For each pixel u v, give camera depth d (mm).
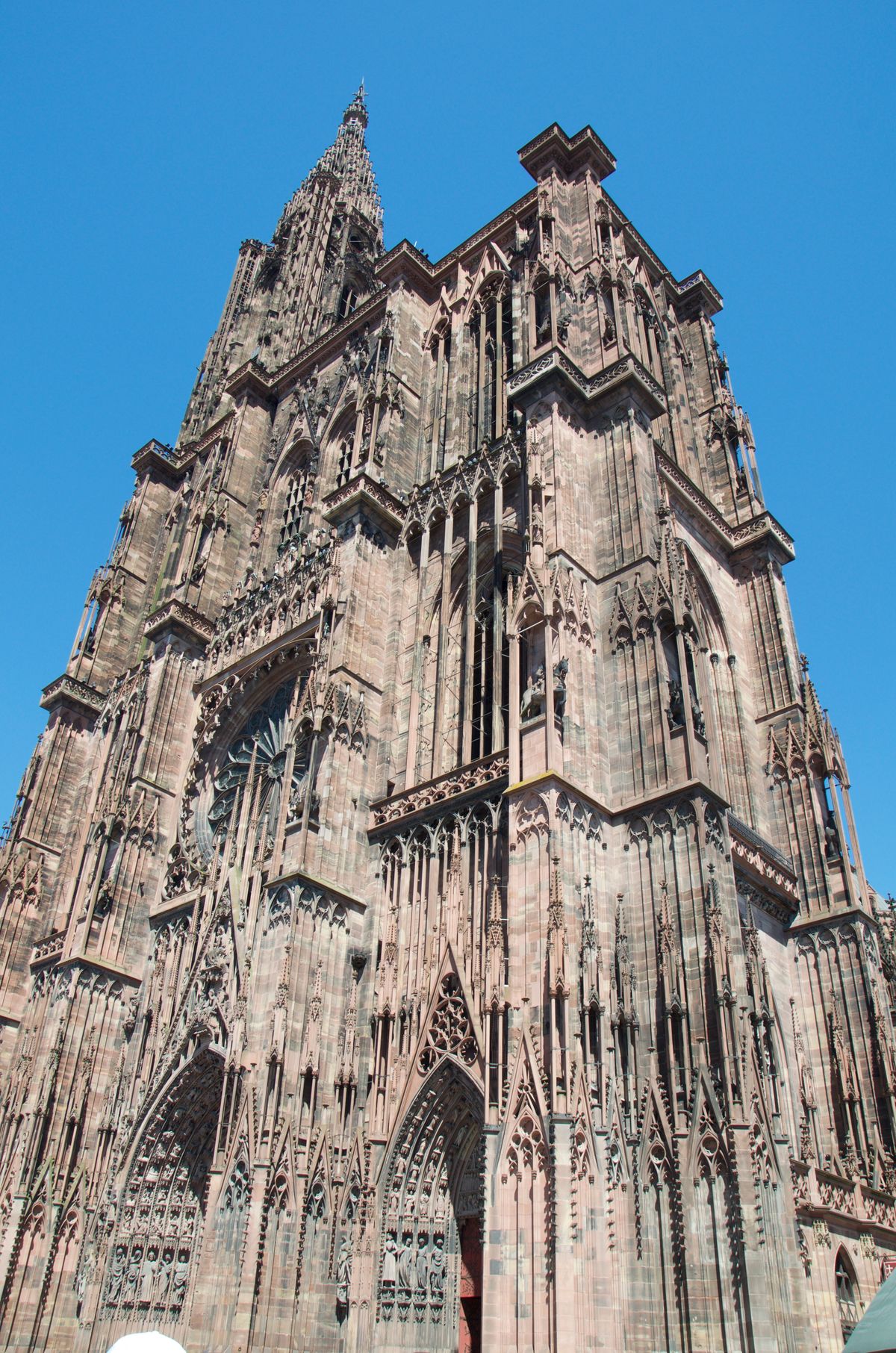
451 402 59188
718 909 33031
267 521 68812
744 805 48406
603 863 35969
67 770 70438
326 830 43688
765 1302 26938
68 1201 47000
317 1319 35031
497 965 35375
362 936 42812
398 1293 35375
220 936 45969
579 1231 28875
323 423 69250
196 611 64750
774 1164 30547
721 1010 31016
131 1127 47125
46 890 66000
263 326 92875
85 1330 43688
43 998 54719
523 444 48406
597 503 45000
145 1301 43688
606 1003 33125
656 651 39031
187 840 56625
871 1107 41531
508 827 36125
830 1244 34625
